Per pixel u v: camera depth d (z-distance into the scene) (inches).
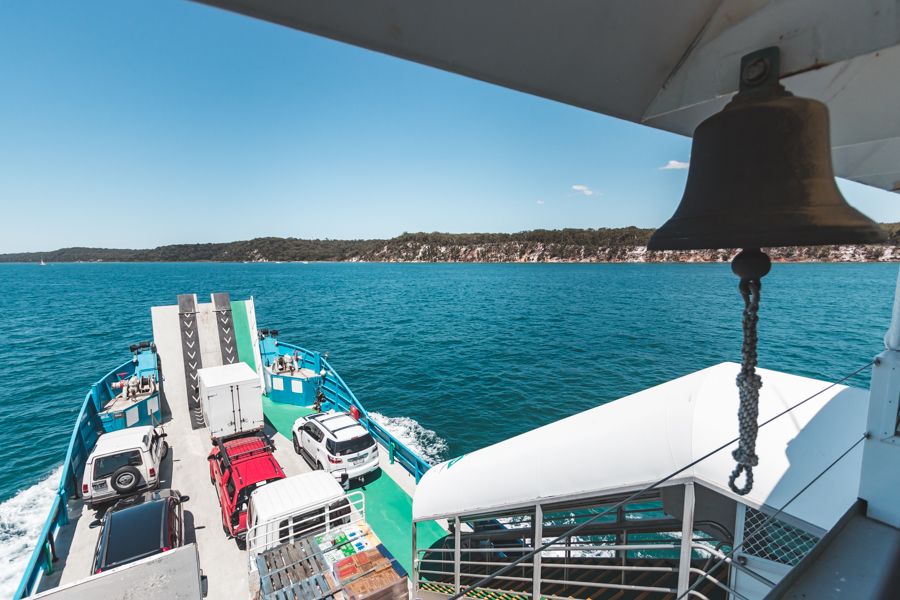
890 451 91.0
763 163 68.2
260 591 331.9
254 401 596.7
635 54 61.2
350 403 739.4
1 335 2170.3
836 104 73.5
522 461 253.4
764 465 182.1
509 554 356.8
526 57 57.9
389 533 465.4
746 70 59.8
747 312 60.4
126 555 356.5
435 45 53.3
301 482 430.0
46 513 620.7
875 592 70.8
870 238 65.2
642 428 215.5
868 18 47.4
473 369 1352.1
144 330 2282.2
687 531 196.1
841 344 1459.2
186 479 553.0
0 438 936.9
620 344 1636.3
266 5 41.6
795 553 174.4
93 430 641.0
